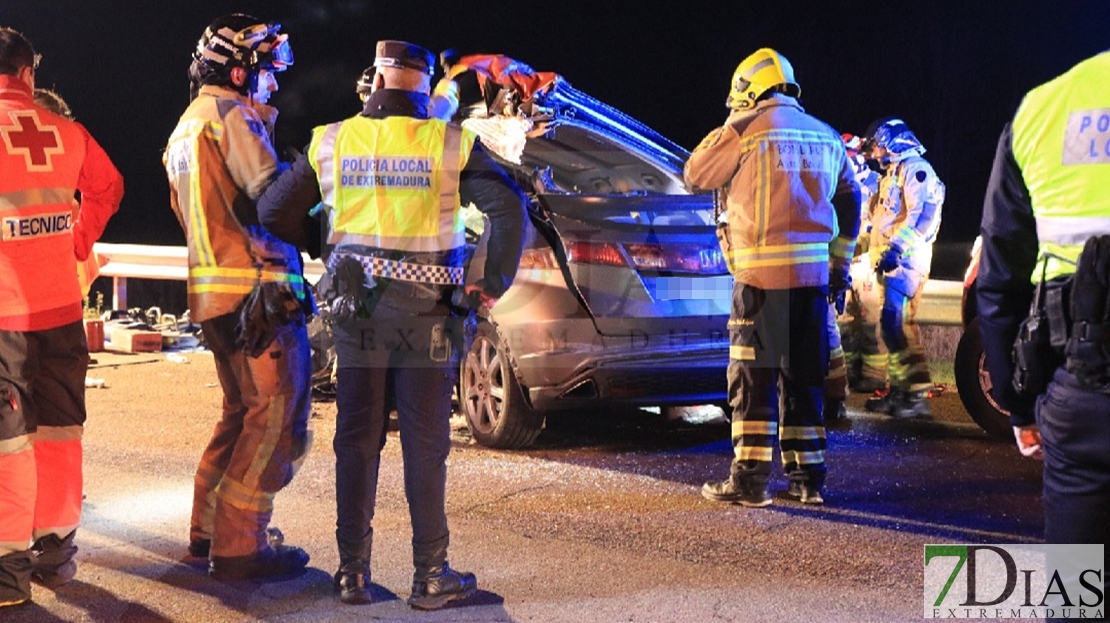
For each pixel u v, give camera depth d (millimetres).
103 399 14914
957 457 11812
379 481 10828
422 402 7527
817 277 9852
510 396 11609
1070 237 4926
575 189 12805
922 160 13766
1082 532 4926
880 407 14297
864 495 10375
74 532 8156
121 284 20734
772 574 8234
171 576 8297
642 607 7590
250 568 8164
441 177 7340
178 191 8016
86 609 7652
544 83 11938
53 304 7809
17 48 7742
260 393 8008
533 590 7922
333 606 7695
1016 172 5125
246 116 7848
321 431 13164
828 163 9812
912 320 13828
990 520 9562
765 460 9977
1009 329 5262
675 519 9586
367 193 7320
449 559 8562
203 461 8688
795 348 9977
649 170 12742
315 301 8469
